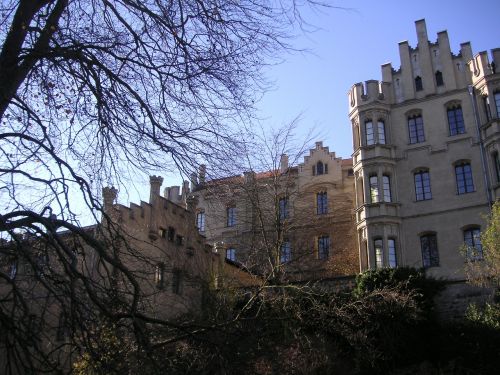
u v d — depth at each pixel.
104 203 10.12
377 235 38.34
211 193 10.80
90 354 7.73
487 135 37.97
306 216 37.53
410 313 24.45
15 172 8.20
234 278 24.16
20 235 8.47
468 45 41.41
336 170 46.62
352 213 43.62
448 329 26.94
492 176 36.91
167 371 8.25
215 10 9.60
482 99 39.19
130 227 22.86
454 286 29.34
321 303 23.20
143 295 8.95
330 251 41.81
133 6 9.34
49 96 9.39
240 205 35.28
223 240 41.28
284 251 33.09
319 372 20.81
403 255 38.09
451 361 25.61
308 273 35.34
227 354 8.98
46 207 8.52
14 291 7.68
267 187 30.77
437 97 41.19
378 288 25.47
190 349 9.40
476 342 25.67
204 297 12.98
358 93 43.06
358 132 42.56
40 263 8.79
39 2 9.30
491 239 26.39
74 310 7.69
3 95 8.24
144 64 9.41
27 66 8.88
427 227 38.09
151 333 9.46
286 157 36.12
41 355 7.35
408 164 40.41
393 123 42.19
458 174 38.75
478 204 36.91
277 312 19.19
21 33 8.91
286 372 14.59
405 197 39.66
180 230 27.19
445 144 39.62
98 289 8.36
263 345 10.73
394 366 25.27
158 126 9.47
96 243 8.33
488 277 27.31
